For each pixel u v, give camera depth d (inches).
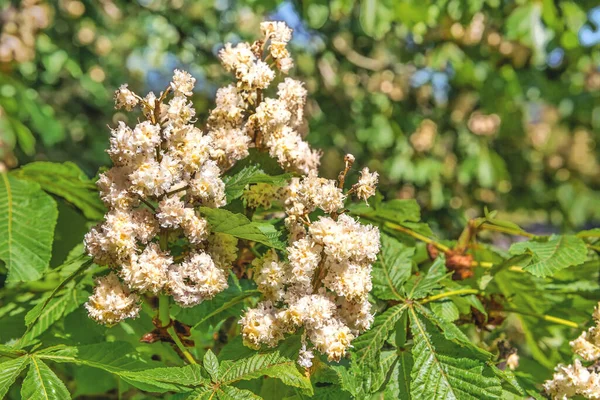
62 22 71.3
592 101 75.7
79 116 79.1
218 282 26.8
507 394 29.5
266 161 29.5
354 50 76.7
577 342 29.5
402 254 31.6
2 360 27.9
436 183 71.7
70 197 34.6
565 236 32.0
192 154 26.5
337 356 26.2
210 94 79.3
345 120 72.6
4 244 30.2
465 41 70.2
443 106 76.2
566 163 90.4
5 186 31.7
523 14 60.4
